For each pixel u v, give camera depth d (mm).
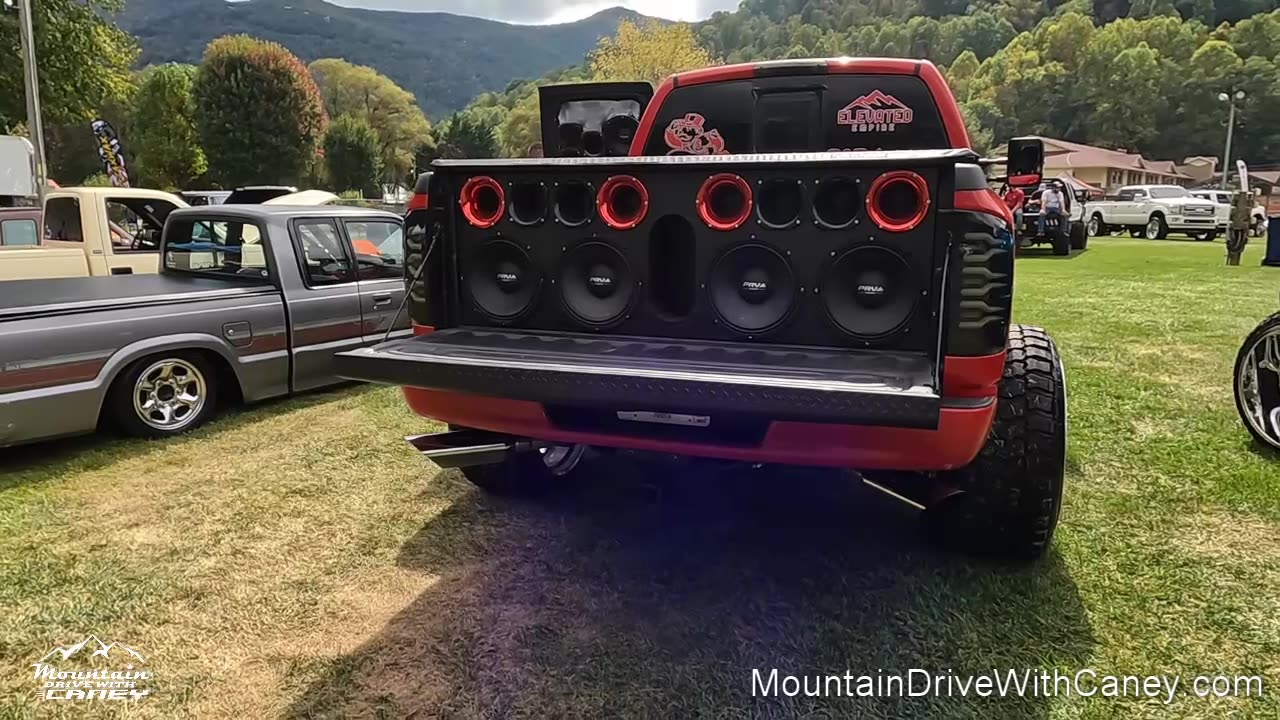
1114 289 9828
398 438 4086
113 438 4078
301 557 2707
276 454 3834
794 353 2129
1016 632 2195
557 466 3273
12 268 6273
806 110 3541
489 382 2096
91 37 19141
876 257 2088
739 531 2869
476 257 2502
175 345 4117
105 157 19188
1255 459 3484
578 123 3990
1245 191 13242
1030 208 15758
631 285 2338
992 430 2350
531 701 1918
